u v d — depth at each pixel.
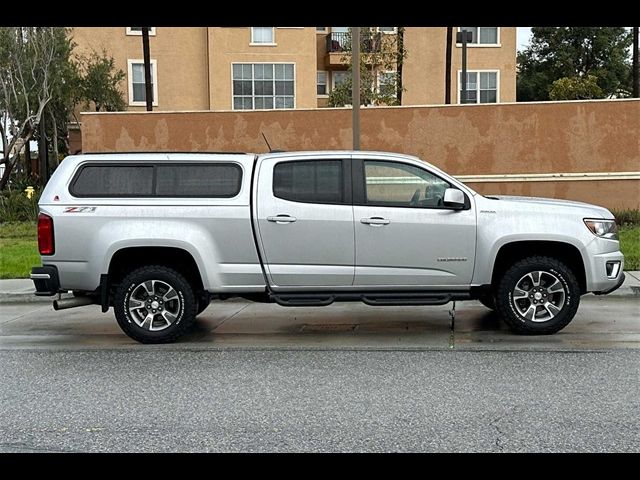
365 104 26.38
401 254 7.74
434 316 9.38
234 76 31.55
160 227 7.65
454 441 4.68
